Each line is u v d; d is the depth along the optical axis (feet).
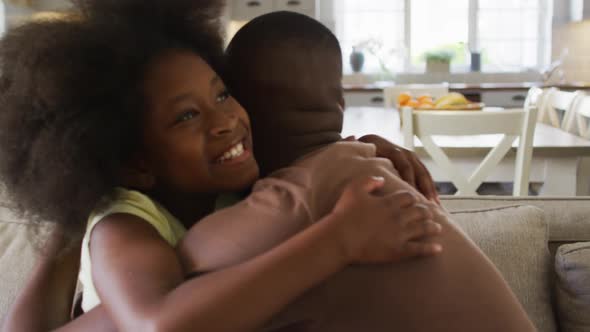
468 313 1.78
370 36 20.99
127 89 2.18
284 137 2.23
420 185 2.58
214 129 2.15
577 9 19.07
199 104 2.17
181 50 2.26
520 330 1.82
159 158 2.23
